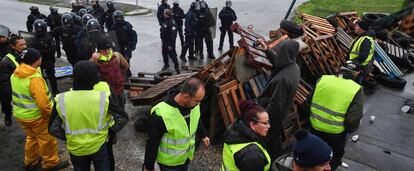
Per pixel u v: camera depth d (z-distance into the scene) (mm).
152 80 7668
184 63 10422
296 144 2619
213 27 10531
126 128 6613
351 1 19656
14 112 4832
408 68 9969
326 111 4523
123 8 18156
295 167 2652
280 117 4766
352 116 4383
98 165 4199
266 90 4949
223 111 5828
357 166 5754
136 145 6113
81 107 3816
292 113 6219
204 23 10281
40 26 7258
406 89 8773
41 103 4617
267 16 16344
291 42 4641
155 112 3596
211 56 10852
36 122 4820
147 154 3705
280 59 4699
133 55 11000
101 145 4094
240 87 6051
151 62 10469
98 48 5523
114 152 5906
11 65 6023
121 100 5914
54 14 10258
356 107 4355
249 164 2891
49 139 5047
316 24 9594
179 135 3682
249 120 3041
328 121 4523
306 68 8211
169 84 6496
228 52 6184
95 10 11195
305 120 6664
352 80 4465
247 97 6152
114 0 20312
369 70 7199
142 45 11977
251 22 15195
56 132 3918
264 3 19375
